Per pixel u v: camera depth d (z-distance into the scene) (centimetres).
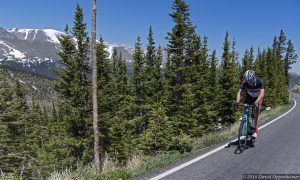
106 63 3222
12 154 3048
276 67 5953
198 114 2727
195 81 2975
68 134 3022
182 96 2655
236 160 748
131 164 795
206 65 3284
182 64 2817
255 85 861
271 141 1025
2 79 3272
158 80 3669
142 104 3647
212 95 3241
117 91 3616
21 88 4422
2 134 3212
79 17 3077
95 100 1262
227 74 3238
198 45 3127
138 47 3750
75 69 2981
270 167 681
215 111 3092
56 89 3053
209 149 900
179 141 944
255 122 901
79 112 2888
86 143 2883
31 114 4481
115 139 2878
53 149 2909
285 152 845
